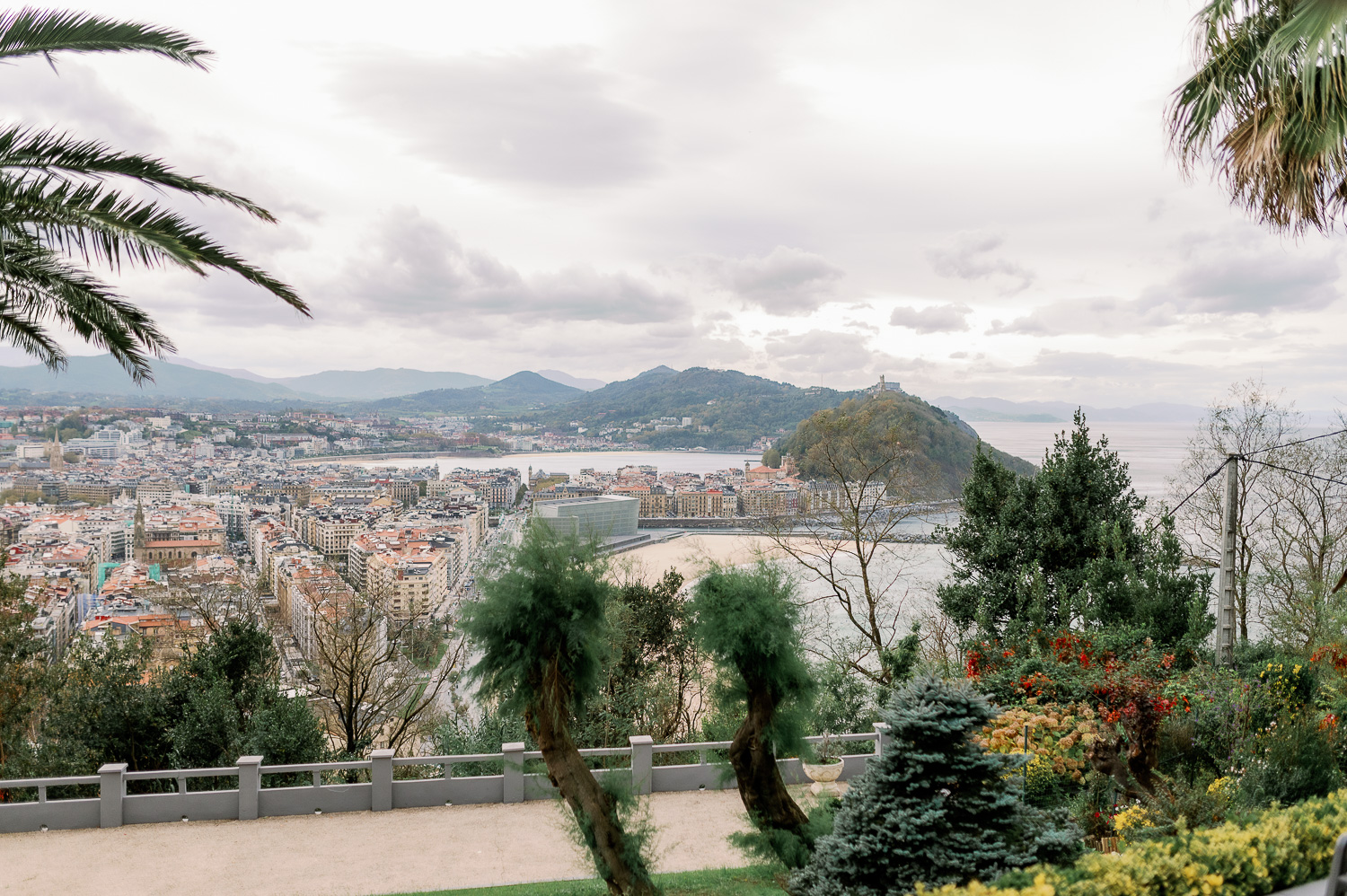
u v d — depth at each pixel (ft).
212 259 22.68
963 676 45.68
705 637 26.91
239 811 38.70
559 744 26.03
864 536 74.43
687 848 34.86
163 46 22.50
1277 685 34.78
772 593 27.45
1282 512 68.33
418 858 34.42
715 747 42.60
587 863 30.27
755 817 26.58
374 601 70.49
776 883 25.34
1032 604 52.80
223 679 51.19
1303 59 17.25
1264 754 26.86
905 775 19.03
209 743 48.75
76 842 35.86
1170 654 43.39
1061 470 58.70
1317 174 19.20
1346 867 13.67
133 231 21.09
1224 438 70.44
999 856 18.11
